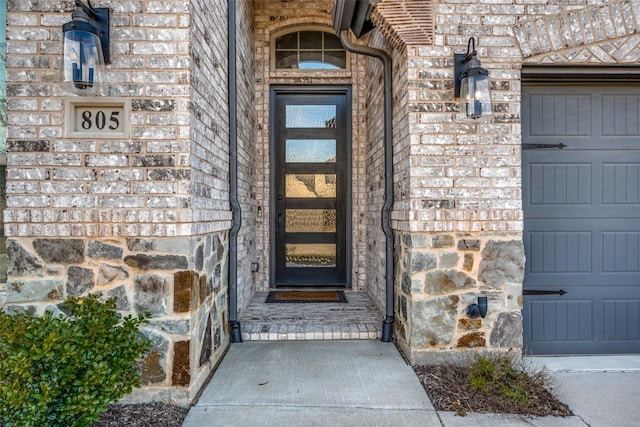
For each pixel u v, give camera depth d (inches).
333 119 187.3
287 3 179.0
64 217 85.6
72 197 85.6
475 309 104.3
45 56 85.6
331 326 132.0
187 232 86.0
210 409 84.7
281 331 127.5
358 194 182.1
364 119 181.3
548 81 114.2
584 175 116.5
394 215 122.4
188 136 86.0
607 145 116.5
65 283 85.9
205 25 98.8
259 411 84.0
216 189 108.5
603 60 105.9
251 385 95.7
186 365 86.1
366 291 178.9
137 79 85.8
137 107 85.8
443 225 105.0
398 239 121.0
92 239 85.9
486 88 96.3
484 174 105.4
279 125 187.0
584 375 102.7
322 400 88.5
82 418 63.1
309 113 187.6
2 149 95.8
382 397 89.8
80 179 85.6
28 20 85.6
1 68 95.1
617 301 116.9
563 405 86.9
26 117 85.1
